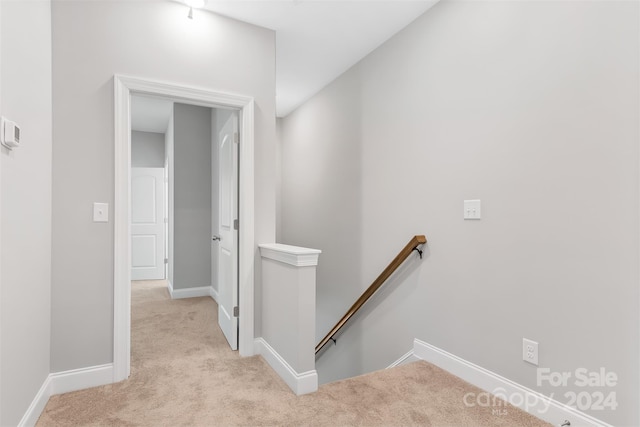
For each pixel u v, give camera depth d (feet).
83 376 6.68
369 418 5.72
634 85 4.77
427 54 8.33
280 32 9.22
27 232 5.26
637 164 4.75
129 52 7.20
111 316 6.97
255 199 8.61
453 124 7.61
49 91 6.34
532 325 6.01
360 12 8.36
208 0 7.73
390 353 9.39
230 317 9.03
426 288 8.29
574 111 5.44
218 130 13.73
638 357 4.74
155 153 20.33
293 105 15.47
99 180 6.88
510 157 6.41
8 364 4.56
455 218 7.54
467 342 7.20
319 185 13.60
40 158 5.86
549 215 5.78
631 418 4.79
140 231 18.38
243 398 6.35
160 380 7.05
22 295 5.06
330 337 11.51
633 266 4.78
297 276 6.62
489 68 6.81
